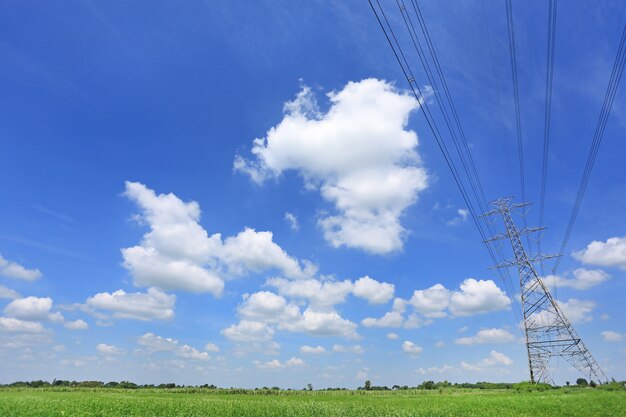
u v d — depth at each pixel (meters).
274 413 40.31
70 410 36.78
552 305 68.50
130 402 46.62
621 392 57.66
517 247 71.00
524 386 70.75
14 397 51.66
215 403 50.50
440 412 40.75
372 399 69.38
